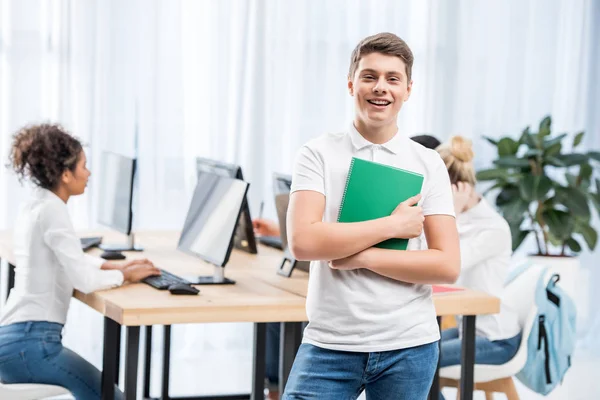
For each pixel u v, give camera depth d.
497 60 6.65
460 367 3.72
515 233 6.03
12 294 3.55
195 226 3.86
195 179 6.07
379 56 2.38
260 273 3.92
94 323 5.88
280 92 6.21
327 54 6.28
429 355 2.45
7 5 5.59
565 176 6.07
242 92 6.12
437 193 2.48
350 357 2.41
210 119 6.07
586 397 5.30
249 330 6.33
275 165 6.25
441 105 6.55
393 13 6.38
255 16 6.12
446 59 6.54
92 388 3.45
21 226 3.56
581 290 6.27
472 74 6.59
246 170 6.18
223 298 3.30
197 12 6.00
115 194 4.68
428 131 6.54
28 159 3.57
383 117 2.40
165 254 4.50
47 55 5.68
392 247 2.41
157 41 5.91
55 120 5.71
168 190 6.03
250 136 6.17
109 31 5.80
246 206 4.47
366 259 2.35
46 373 3.42
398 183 2.41
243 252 4.59
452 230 2.46
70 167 3.60
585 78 6.86
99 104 5.81
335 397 2.43
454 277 2.41
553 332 3.89
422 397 2.46
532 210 6.61
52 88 5.70
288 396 2.47
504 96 6.69
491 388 4.00
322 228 2.36
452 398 5.11
